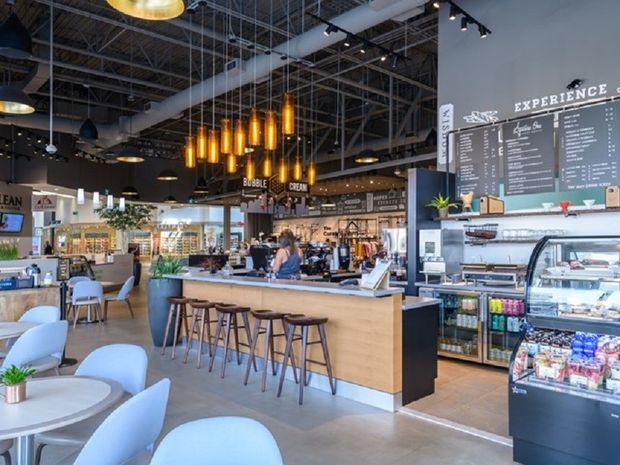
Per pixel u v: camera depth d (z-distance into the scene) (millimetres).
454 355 5578
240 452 1720
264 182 9445
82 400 2158
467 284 5594
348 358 4320
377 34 8758
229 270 6766
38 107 12086
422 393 4254
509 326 5121
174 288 6320
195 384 4660
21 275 5812
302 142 14547
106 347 2814
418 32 8188
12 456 2930
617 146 4945
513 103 5918
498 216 5762
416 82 9766
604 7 5195
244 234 21203
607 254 3572
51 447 3248
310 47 7117
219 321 5195
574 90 5398
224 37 7457
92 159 14688
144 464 2508
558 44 5543
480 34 6027
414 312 4203
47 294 5648
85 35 8656
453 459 3057
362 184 13672
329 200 16047
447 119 6578
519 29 5883
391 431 3516
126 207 17812
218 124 13617
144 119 10789
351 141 12539
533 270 3334
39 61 8375
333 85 11164
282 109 5586
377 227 15859
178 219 25281
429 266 5852
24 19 7980
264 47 7477
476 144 6105
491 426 3586
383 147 12086
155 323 6234
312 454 3137
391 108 10727
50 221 21609
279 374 5035
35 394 2242
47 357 3736
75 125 11500
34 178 13062
